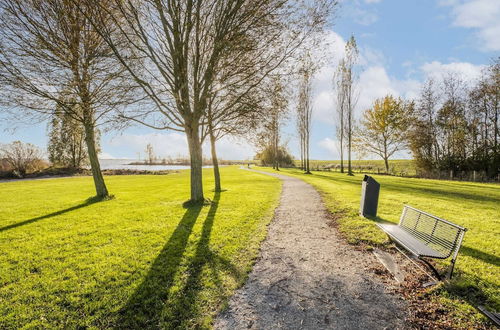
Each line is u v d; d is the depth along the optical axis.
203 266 4.74
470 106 27.69
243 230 6.99
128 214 9.15
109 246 5.86
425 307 3.36
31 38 9.26
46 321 3.22
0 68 9.23
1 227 7.70
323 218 8.29
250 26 8.58
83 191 16.83
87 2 7.70
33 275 4.48
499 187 17.06
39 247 5.92
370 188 8.04
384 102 38.00
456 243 3.91
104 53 10.30
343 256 5.16
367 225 7.02
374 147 39.22
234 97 10.15
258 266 4.76
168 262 4.91
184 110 10.12
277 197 12.70
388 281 4.10
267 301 3.59
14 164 37.38
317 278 4.25
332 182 19.64
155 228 7.28
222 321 3.17
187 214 8.98
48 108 10.35
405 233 5.15
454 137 28.80
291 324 3.09
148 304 3.55
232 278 4.26
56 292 3.91
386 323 3.07
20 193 15.74
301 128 37.22
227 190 15.93
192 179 10.95
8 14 8.84
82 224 7.88
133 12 8.34
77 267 4.78
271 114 10.45
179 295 3.75
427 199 11.06
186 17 8.68
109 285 4.07
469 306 3.29
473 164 27.41
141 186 20.31
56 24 9.22
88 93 9.82
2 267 4.85
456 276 4.02
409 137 33.12
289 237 6.43
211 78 9.32
